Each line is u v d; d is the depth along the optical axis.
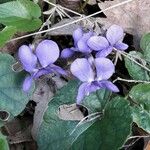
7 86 0.16
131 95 0.16
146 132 0.17
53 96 0.16
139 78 0.17
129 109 0.15
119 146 0.14
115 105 0.15
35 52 0.15
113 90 0.15
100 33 0.17
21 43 0.18
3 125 0.16
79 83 0.16
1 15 0.16
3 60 0.16
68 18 0.18
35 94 0.17
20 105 0.16
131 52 0.17
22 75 0.16
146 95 0.16
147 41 0.17
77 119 0.16
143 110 0.16
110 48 0.15
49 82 0.17
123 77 0.18
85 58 0.15
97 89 0.16
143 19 0.19
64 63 0.16
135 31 0.19
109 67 0.15
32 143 0.17
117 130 0.15
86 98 0.16
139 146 0.17
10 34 0.15
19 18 0.16
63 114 0.16
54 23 0.18
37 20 0.17
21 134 0.17
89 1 0.19
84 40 0.15
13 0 0.18
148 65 0.17
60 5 0.19
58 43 0.18
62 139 0.16
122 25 0.19
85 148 0.15
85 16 0.18
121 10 0.19
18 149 0.17
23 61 0.15
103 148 0.15
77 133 0.16
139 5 0.19
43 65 0.15
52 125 0.16
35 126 0.17
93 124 0.16
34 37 0.18
